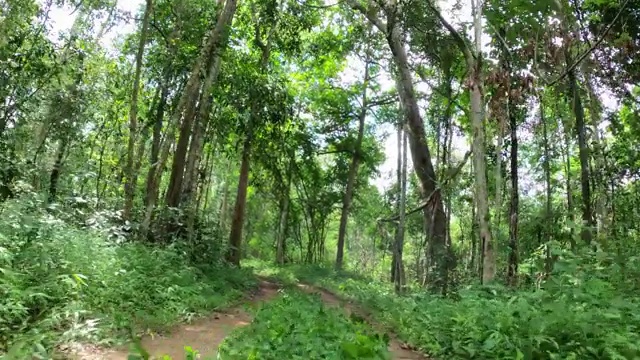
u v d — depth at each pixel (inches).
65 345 214.2
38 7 576.7
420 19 556.7
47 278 267.0
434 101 742.5
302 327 235.9
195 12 661.3
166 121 805.9
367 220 1503.4
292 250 1633.9
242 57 735.7
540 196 823.7
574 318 231.1
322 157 1455.5
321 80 1133.7
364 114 1182.9
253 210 1608.0
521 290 389.4
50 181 520.1
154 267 393.1
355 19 823.1
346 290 663.1
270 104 749.9
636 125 634.8
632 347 201.6
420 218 1088.8
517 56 507.8
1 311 217.8
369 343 189.5
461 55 604.7
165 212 556.7
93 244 331.9
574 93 517.0
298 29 831.7
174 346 247.3
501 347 232.1
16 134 559.5
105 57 722.8
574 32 492.7
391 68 733.3
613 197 562.9
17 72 547.2
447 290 569.9
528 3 466.0
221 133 820.0
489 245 450.3
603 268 311.1
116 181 727.1
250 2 798.5
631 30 513.3
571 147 719.7
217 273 552.1
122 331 256.4
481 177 459.8
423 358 271.3
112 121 788.0
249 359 185.0
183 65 653.3
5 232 288.5
